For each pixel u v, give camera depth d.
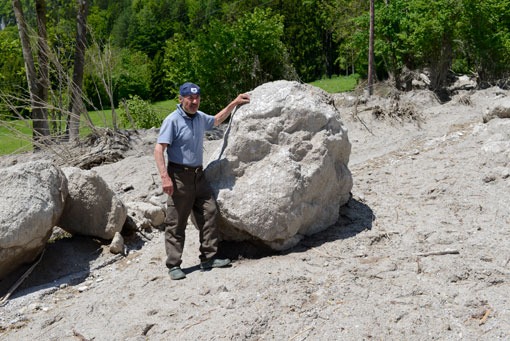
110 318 3.48
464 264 3.80
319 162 4.46
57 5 14.88
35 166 4.29
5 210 3.95
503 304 3.21
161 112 17.50
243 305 3.39
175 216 4.02
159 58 38.31
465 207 5.03
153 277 4.09
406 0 14.53
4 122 8.73
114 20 57.81
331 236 4.59
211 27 20.55
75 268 4.48
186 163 3.96
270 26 19.61
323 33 39.34
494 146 6.38
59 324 3.48
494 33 12.93
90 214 4.80
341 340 2.98
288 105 4.54
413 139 8.21
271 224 4.16
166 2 58.88
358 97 11.64
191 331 3.16
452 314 3.17
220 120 4.45
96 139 9.68
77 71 13.63
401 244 4.36
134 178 7.30
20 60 16.23
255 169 4.36
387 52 14.46
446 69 13.17
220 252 4.41
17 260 4.14
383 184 6.06
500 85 12.26
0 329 3.52
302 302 3.40
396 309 3.25
